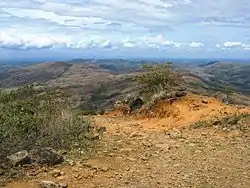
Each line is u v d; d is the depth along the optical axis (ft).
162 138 19.69
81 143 17.29
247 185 12.38
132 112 31.89
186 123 24.39
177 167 14.34
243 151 16.58
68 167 13.79
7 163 13.17
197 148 17.28
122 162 14.89
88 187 11.92
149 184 12.41
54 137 16.69
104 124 25.34
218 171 13.83
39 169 13.23
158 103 29.94
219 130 21.12
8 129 15.12
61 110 19.89
